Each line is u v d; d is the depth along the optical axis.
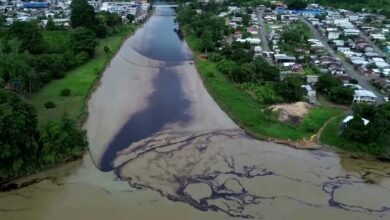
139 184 65.38
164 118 91.25
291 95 99.56
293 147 79.00
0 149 61.56
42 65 110.19
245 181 67.12
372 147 76.94
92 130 82.75
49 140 69.06
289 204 61.41
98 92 106.25
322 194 64.44
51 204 59.50
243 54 132.50
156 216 57.56
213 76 118.75
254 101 100.31
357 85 108.38
